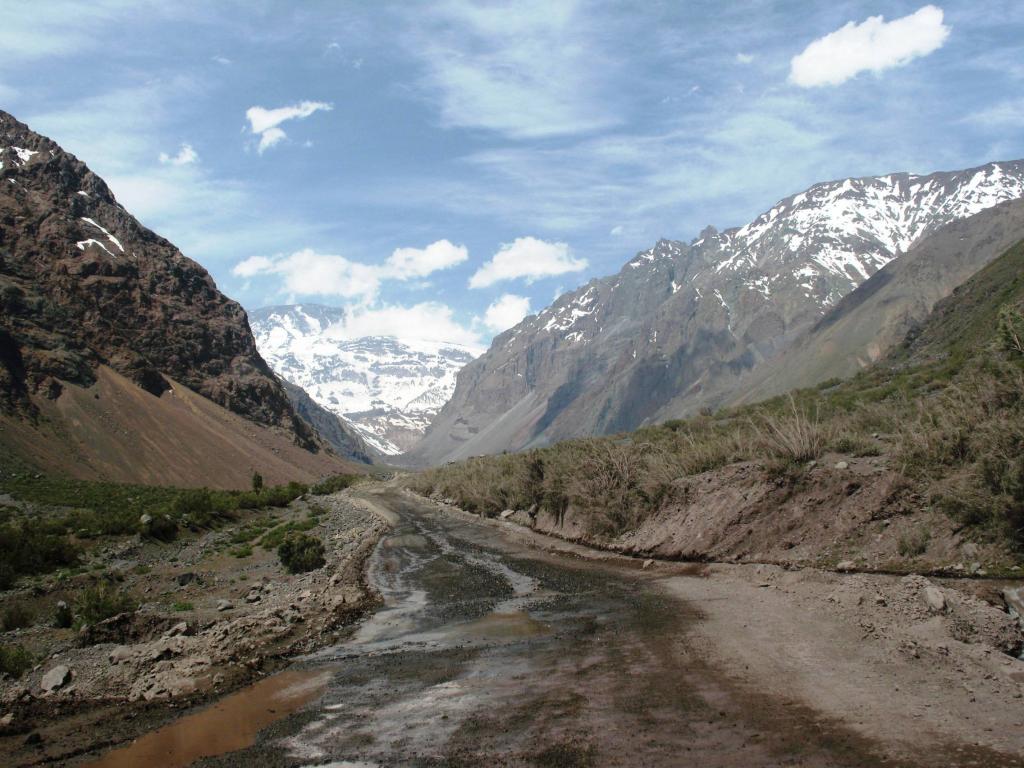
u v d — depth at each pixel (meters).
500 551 31.61
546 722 10.15
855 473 20.33
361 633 17.83
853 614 13.55
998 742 8.10
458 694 11.92
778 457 22.80
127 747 10.88
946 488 17.48
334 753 9.82
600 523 29.09
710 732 9.18
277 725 11.27
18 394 113.62
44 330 137.00
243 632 17.83
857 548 18.28
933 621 12.12
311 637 17.67
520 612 18.42
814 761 8.09
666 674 11.78
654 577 21.33
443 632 17.08
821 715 9.37
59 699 13.43
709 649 12.93
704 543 22.47
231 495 73.25
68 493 64.62
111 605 20.50
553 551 29.62
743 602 16.28
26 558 29.45
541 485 38.97
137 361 155.00
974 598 13.28
